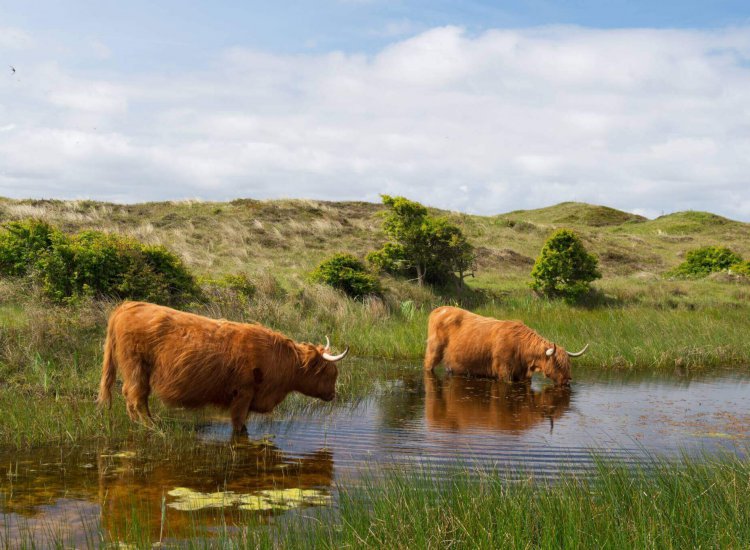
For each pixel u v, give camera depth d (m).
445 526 4.73
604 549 4.49
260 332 7.98
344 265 20.92
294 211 32.09
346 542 4.48
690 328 17.41
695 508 5.10
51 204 28.16
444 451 7.27
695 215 56.50
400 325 17.27
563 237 24.44
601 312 20.61
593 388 11.61
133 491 5.66
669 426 8.75
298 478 6.16
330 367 8.56
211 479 6.07
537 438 7.97
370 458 6.90
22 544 4.39
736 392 11.37
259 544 4.43
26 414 7.74
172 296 15.02
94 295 13.65
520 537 4.56
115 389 9.28
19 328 10.80
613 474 6.05
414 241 23.80
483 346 12.17
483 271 28.50
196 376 7.43
